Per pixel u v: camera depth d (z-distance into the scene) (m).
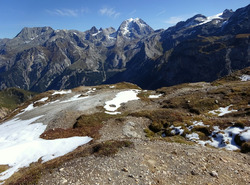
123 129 33.16
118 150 16.41
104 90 87.38
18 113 76.88
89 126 39.16
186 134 26.70
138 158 14.80
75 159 15.37
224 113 35.19
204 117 33.19
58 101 77.75
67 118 45.28
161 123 34.75
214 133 24.42
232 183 11.60
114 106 55.03
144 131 33.09
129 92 71.69
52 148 29.05
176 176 12.30
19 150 28.95
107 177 12.18
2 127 56.25
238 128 23.22
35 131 41.47
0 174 23.02
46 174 13.28
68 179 12.15
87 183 11.56
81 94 80.75
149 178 12.02
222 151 17.70
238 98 41.66
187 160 14.57
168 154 15.69
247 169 13.64
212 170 13.08
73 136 34.16
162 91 69.69
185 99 48.84
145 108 50.91
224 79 76.56
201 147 18.33
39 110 64.38
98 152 15.91
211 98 44.72
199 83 76.44
